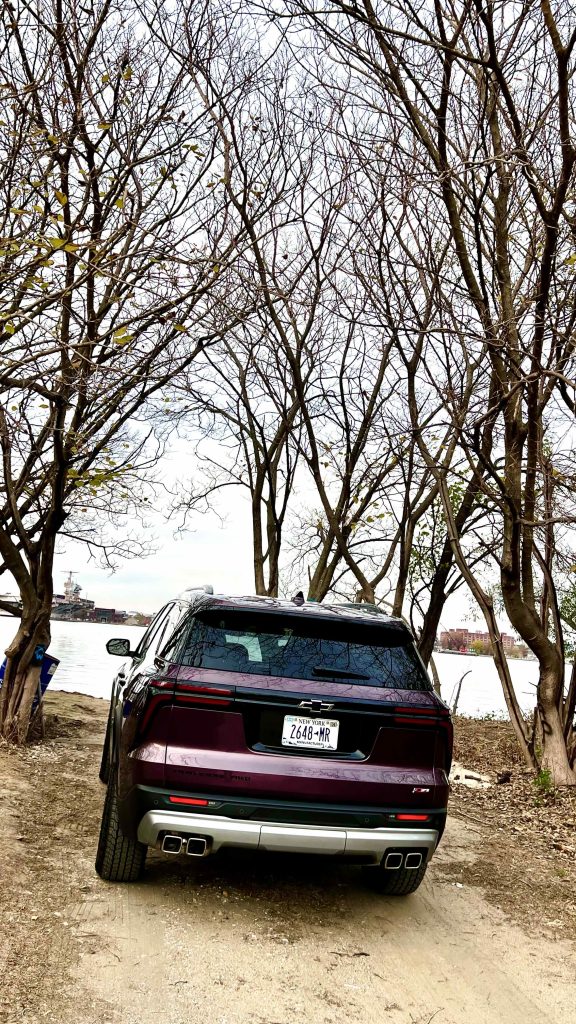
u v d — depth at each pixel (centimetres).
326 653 462
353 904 508
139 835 433
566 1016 389
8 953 371
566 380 736
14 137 720
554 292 858
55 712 1220
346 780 435
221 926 444
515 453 994
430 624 1359
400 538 1345
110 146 791
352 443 1310
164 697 434
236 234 938
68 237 683
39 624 915
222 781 425
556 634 1018
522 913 529
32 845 534
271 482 1341
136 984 365
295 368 1159
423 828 451
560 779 981
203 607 466
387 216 983
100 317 757
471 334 795
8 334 702
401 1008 377
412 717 453
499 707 2292
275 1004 364
